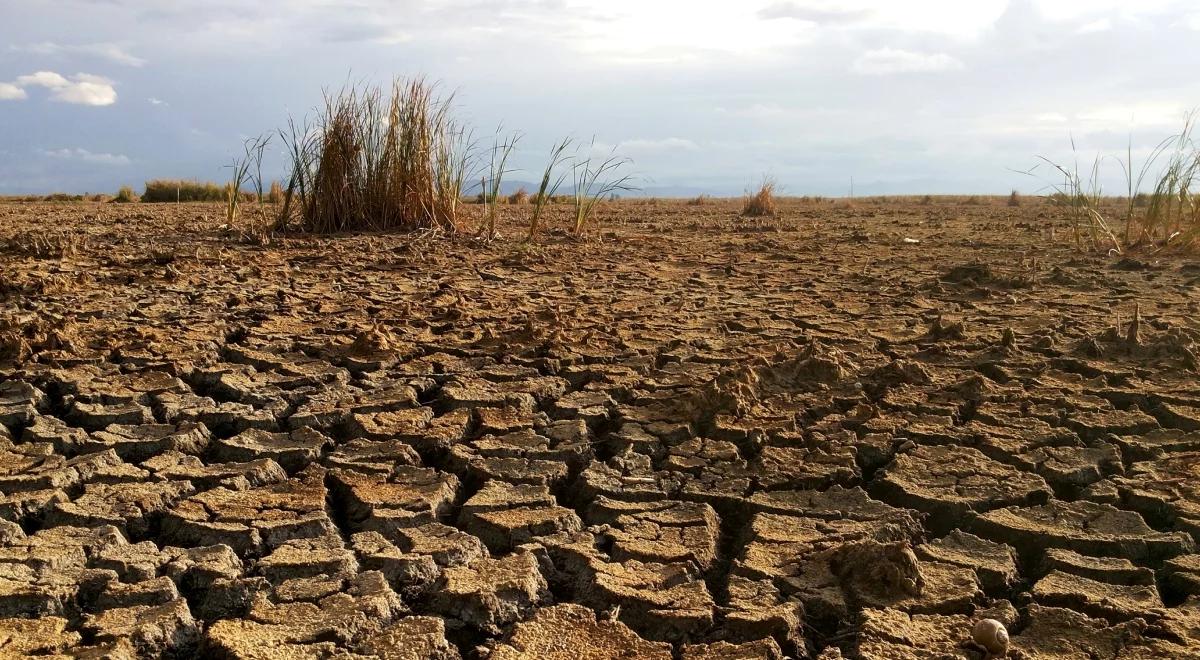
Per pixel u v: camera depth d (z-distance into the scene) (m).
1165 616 2.15
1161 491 2.85
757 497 2.83
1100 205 18.00
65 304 5.34
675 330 4.98
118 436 3.18
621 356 4.36
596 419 3.52
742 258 8.27
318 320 5.05
